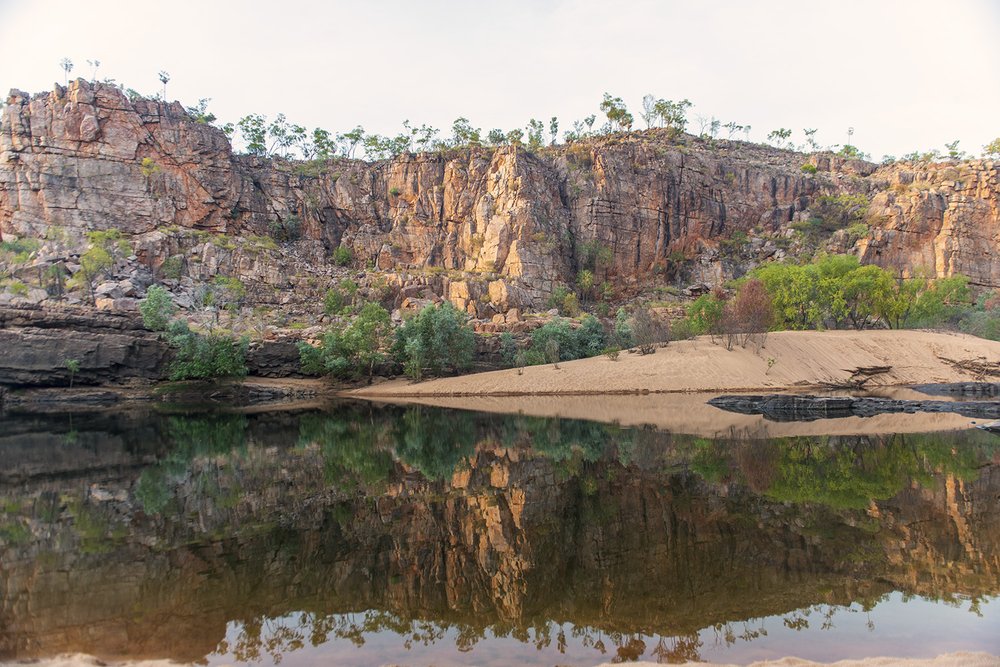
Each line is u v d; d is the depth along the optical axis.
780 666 8.00
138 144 110.19
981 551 13.36
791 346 72.75
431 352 81.06
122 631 9.92
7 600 11.37
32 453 31.77
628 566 12.72
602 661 8.45
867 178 154.38
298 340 84.94
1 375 65.06
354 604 11.05
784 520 16.08
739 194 144.50
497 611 10.55
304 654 8.95
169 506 19.28
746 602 10.62
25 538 15.73
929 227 128.25
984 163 133.00
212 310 94.00
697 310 81.75
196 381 71.94
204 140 117.88
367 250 128.62
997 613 9.98
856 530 15.03
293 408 59.09
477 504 18.78
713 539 14.49
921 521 15.82
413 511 18.08
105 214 105.00
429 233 130.62
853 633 9.25
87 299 80.56
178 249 104.69
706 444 30.42
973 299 119.38
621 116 157.62
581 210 130.62
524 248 118.19
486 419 45.75
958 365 70.06
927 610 10.12
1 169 101.19
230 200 119.38
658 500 18.58
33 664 8.61
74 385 68.81
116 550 14.60
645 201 134.25
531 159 130.88
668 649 8.80
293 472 24.94
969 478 21.33
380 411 54.22
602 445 30.84
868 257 126.44
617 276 130.75
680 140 156.00
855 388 63.47
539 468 24.64
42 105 104.94
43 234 100.06
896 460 25.05
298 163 143.00
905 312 87.44
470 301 109.81
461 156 135.50
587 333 90.38
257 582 12.30
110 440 36.69
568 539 14.82
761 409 49.94
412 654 8.86
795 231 138.12
